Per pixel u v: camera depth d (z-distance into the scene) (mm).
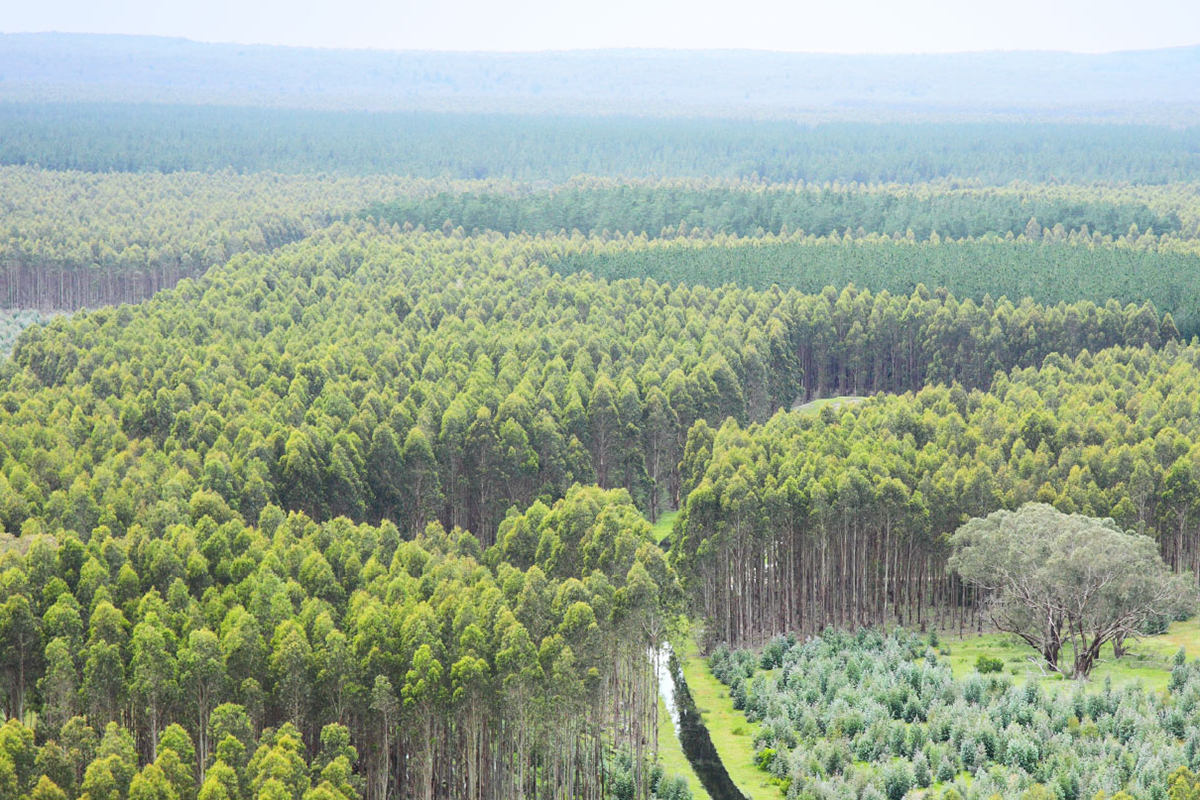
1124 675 126125
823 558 142000
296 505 148375
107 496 133375
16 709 102750
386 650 100688
